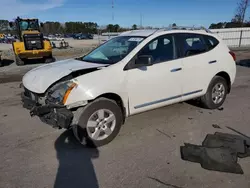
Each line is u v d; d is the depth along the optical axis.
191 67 4.68
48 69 4.18
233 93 6.77
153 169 3.14
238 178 2.92
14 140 3.99
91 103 3.59
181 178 2.95
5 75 10.92
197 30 5.05
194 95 4.89
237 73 9.91
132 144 3.83
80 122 3.55
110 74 3.74
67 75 3.75
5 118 4.98
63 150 3.66
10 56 20.92
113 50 4.47
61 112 3.40
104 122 3.77
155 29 4.81
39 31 16.78
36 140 3.99
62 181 2.94
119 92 3.80
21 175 3.06
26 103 4.03
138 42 4.22
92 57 4.66
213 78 5.14
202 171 3.07
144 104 4.18
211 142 3.81
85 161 3.36
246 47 25.39
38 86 3.78
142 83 4.04
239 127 4.40
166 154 3.50
